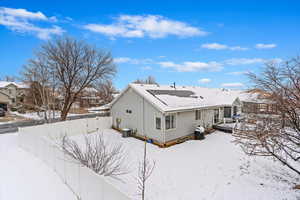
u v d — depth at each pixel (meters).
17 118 27.39
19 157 9.34
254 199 6.33
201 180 7.85
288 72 6.06
